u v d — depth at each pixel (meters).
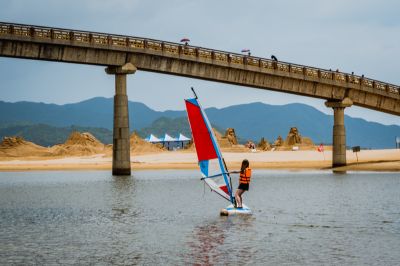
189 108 34.16
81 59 79.81
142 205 42.62
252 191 55.06
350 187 58.44
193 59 85.38
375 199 45.38
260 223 31.97
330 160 126.44
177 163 127.31
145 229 30.25
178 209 39.62
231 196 35.72
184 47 85.19
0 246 25.67
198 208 40.25
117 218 34.94
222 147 182.00
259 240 26.66
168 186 63.50
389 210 37.69
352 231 29.00
